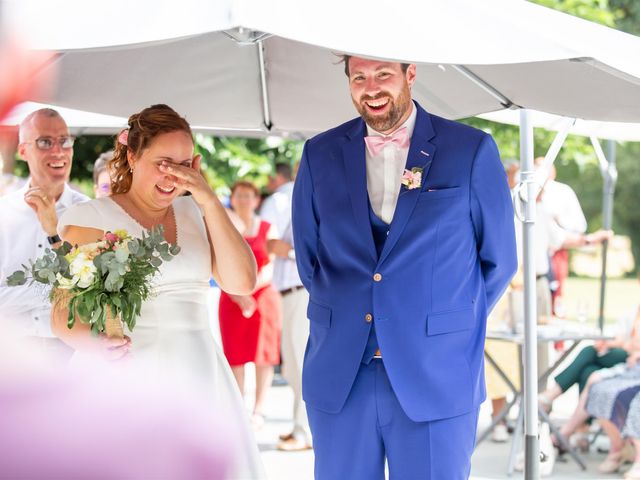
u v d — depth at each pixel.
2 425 0.69
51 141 4.06
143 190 3.09
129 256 2.70
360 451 3.13
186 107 4.66
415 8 2.46
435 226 3.06
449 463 3.06
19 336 0.74
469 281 3.14
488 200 3.12
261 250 7.16
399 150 3.19
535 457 4.04
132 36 2.21
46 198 3.86
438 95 4.56
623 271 24.73
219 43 4.29
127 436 0.70
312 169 3.30
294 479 5.76
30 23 0.68
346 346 3.11
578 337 6.01
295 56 4.51
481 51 2.46
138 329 2.96
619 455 6.00
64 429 0.69
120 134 3.17
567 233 7.84
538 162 7.71
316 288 3.27
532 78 3.91
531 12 2.89
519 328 6.18
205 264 3.14
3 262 3.89
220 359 3.13
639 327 6.21
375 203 3.19
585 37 2.87
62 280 2.65
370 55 2.32
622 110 3.89
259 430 7.37
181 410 0.73
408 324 3.04
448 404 3.03
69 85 4.24
